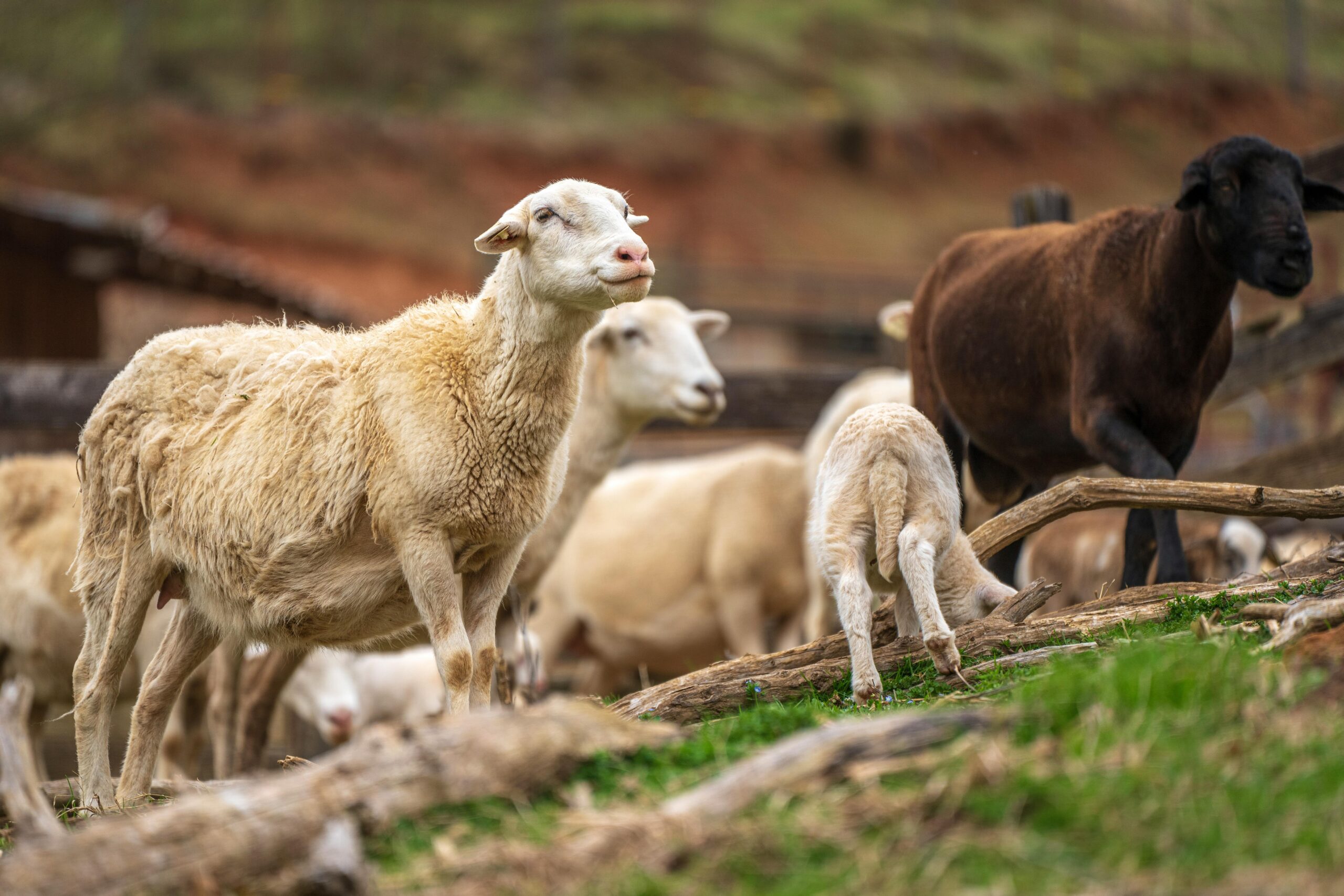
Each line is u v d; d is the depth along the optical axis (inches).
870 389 623.8
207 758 704.4
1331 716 240.2
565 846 219.6
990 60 3946.9
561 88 3326.8
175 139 2874.0
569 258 347.3
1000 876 200.8
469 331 363.3
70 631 549.0
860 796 222.5
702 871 208.8
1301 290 402.3
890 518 331.6
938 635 315.9
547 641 753.6
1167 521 408.5
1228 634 290.7
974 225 3211.1
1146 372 421.4
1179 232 414.9
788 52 3654.0
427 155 2933.1
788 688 340.8
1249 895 194.2
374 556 363.3
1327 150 583.8
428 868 222.2
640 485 746.2
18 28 3533.5
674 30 3624.5
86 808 346.9
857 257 2938.0
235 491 365.4
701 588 719.1
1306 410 1275.8
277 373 375.6
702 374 548.1
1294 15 4874.5
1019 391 459.8
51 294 1084.5
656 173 3029.0
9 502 561.0
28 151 2837.1
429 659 661.9
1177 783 218.8
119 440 389.7
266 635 377.1
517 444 355.9
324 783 236.1
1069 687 246.2
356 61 3368.6
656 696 343.6
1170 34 4667.8
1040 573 633.0
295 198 2773.1
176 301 1753.2
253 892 222.2
